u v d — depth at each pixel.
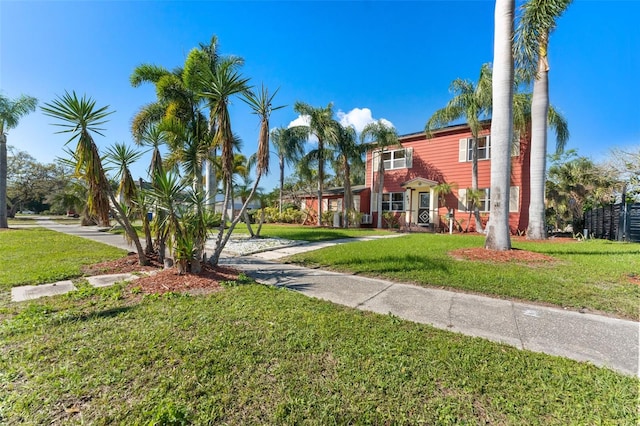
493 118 7.43
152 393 1.92
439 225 16.14
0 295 4.08
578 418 1.74
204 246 5.56
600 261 6.35
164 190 4.83
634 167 13.62
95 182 5.15
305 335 2.84
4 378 2.06
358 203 20.03
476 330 3.07
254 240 11.20
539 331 3.05
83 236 12.38
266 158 5.94
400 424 1.70
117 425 1.65
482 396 1.96
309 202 23.84
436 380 2.12
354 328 3.04
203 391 1.96
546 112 10.71
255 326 3.04
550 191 15.12
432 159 16.88
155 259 6.64
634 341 2.83
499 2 7.19
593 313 3.58
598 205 13.62
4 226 15.86
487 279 4.94
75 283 4.76
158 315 3.30
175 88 10.25
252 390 1.99
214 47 11.05
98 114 4.96
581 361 2.44
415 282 5.00
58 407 1.79
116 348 2.51
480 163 15.31
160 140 6.99
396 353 2.51
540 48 7.20
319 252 7.89
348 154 17.62
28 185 34.19
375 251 7.83
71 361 2.30
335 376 2.17
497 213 7.38
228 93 5.54
